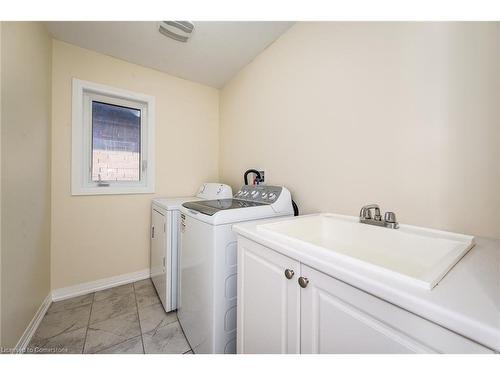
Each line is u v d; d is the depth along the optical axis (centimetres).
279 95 178
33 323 147
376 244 97
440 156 90
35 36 146
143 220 231
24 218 128
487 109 78
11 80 112
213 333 115
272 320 84
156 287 203
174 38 181
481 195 80
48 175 176
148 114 231
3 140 104
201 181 269
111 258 215
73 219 196
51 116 181
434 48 91
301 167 158
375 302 52
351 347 57
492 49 76
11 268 114
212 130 278
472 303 41
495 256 65
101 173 215
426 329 43
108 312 174
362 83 118
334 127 134
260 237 87
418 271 78
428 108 93
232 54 204
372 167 114
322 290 65
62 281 191
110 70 209
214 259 114
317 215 129
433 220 92
